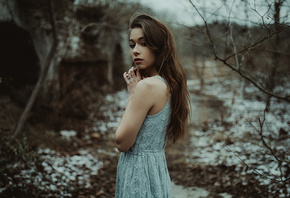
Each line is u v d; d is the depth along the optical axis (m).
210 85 13.19
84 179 3.49
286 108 6.28
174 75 1.57
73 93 7.09
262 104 7.23
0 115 4.79
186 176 3.76
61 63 6.95
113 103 8.28
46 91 5.95
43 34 5.80
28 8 5.33
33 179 2.71
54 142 4.72
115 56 10.38
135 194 1.47
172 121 1.58
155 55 1.55
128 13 7.32
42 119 5.42
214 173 3.71
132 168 1.50
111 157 4.43
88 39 8.27
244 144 4.64
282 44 4.57
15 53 5.28
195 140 5.42
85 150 4.66
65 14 5.53
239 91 9.30
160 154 1.57
